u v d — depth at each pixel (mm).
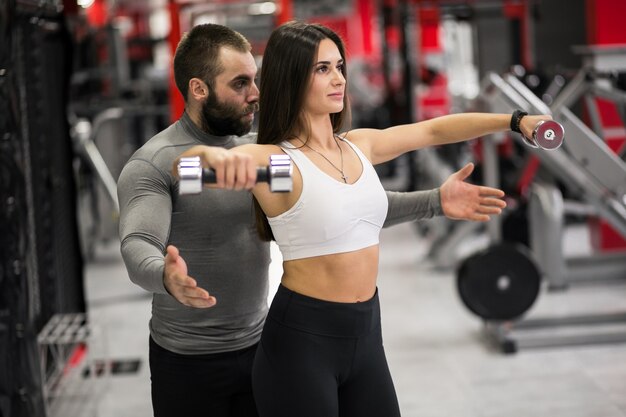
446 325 6254
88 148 7410
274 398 2408
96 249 9758
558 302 6590
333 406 2375
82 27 6887
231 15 6684
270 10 6586
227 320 2697
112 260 9156
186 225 2615
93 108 9070
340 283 2369
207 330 2688
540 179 7000
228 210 2623
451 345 5781
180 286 2018
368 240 2414
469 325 6227
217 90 2605
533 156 6547
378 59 16922
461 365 5363
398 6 9859
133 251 2244
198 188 1913
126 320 6797
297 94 2363
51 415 4559
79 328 4945
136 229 2338
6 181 3406
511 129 2576
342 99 2393
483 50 9414
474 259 5566
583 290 6914
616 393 4738
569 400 4676
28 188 4488
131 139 11656
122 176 2533
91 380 4805
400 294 7223
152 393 2807
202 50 2602
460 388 4965
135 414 4719
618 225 5910
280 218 2359
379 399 2477
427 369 5324
